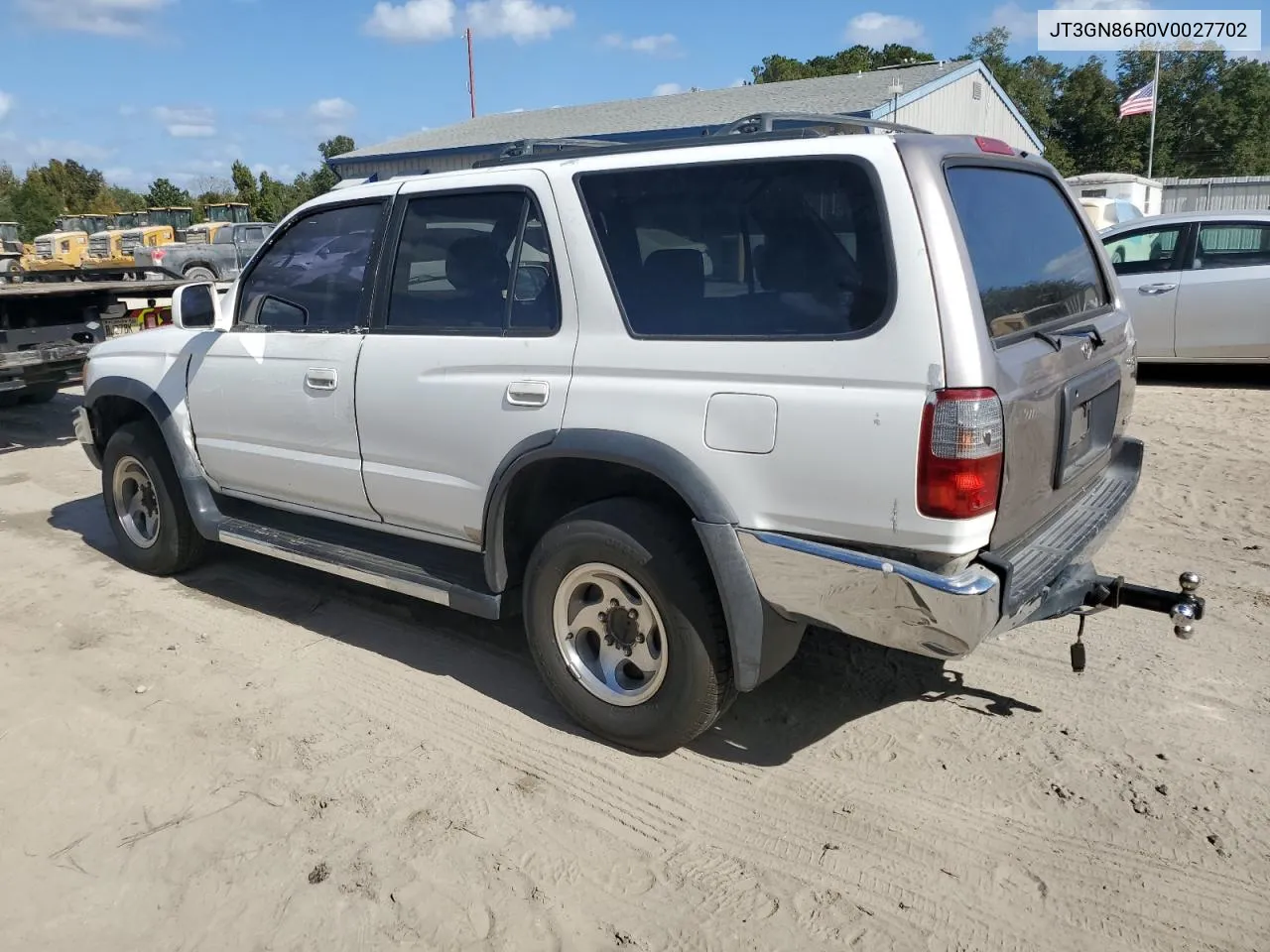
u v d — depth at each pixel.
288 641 4.50
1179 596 3.11
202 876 2.92
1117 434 3.84
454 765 3.47
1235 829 3.03
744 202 3.03
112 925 2.74
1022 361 2.88
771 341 2.92
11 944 2.67
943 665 4.09
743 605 3.04
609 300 3.26
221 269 25.20
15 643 4.53
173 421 4.81
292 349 4.22
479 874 2.91
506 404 3.47
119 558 5.66
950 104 22.62
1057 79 58.25
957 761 3.42
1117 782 3.27
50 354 8.53
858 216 2.81
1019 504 2.92
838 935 2.66
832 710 3.77
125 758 3.54
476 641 4.46
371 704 3.90
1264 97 52.06
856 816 3.14
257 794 3.30
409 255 3.87
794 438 2.88
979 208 3.07
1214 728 3.57
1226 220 9.33
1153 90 33.31
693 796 3.27
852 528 2.84
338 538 4.40
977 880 2.85
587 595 3.53
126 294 9.62
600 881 2.88
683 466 3.06
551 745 3.59
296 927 2.71
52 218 47.75
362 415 3.95
